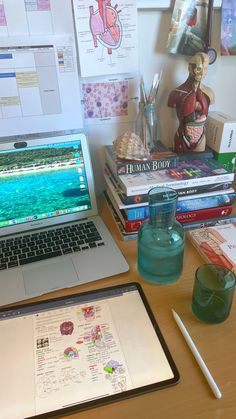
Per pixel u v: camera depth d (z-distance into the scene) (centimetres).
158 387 46
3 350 52
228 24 86
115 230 83
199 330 55
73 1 75
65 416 44
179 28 83
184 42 85
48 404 45
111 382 47
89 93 86
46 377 48
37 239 78
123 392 46
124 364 49
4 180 77
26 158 77
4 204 78
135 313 58
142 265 66
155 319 57
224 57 91
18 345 53
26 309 60
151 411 44
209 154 88
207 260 69
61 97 83
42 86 81
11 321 57
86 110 88
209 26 84
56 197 81
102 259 71
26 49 76
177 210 79
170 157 81
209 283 60
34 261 71
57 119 85
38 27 76
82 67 82
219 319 56
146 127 87
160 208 66
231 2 83
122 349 52
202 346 53
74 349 52
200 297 57
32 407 45
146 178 77
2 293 63
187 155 87
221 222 82
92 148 94
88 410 44
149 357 50
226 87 96
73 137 80
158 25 83
